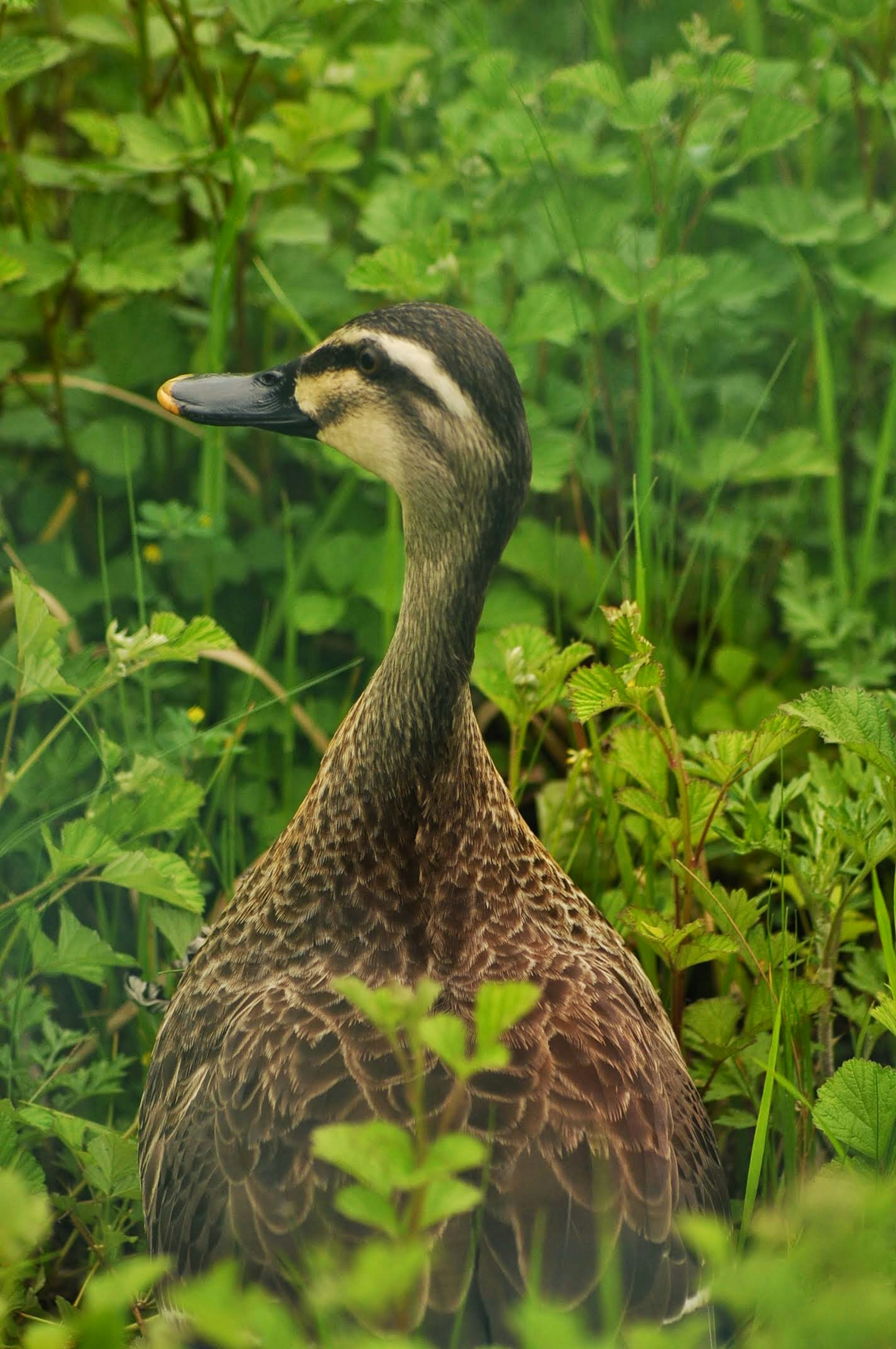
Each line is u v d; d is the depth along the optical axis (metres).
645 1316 5.00
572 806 8.07
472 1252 4.84
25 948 6.87
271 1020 5.68
